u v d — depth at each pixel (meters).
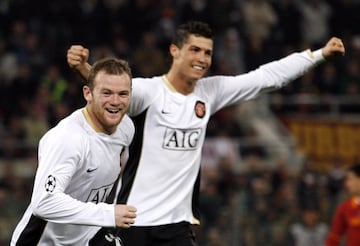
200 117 24.70
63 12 64.00
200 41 24.27
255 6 67.00
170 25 64.44
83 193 20.81
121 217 19.47
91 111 20.45
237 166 53.62
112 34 64.25
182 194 24.41
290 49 66.56
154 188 24.23
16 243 21.17
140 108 24.31
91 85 20.17
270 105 61.75
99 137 20.48
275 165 54.28
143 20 65.25
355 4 72.12
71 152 19.95
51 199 19.50
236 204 48.72
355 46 67.12
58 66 61.66
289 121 60.78
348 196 50.53
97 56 60.88
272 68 25.56
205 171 51.22
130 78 20.25
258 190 49.31
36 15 63.72
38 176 19.78
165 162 24.28
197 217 24.88
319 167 59.81
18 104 57.12
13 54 60.19
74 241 21.45
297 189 50.81
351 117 60.78
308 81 62.50
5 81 58.72
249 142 55.56
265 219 48.44
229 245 47.84
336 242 36.16
